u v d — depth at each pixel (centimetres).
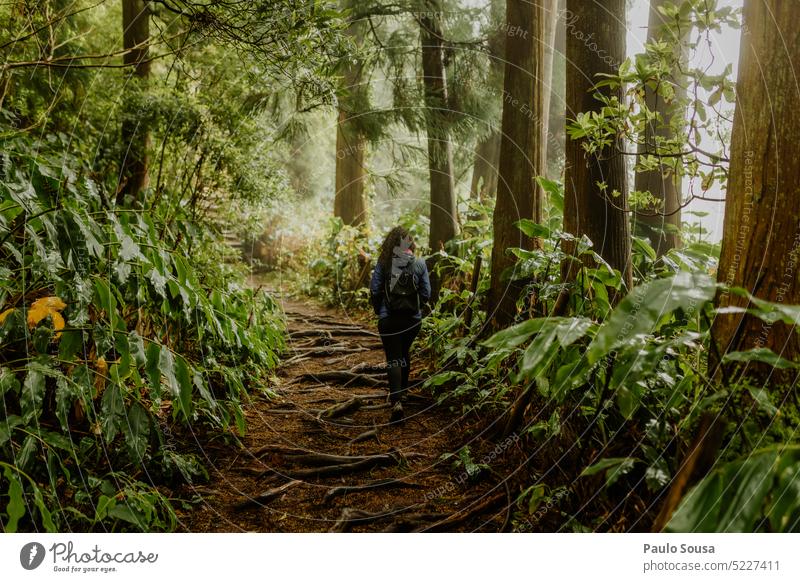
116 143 524
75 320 194
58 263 194
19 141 267
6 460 187
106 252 227
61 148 379
